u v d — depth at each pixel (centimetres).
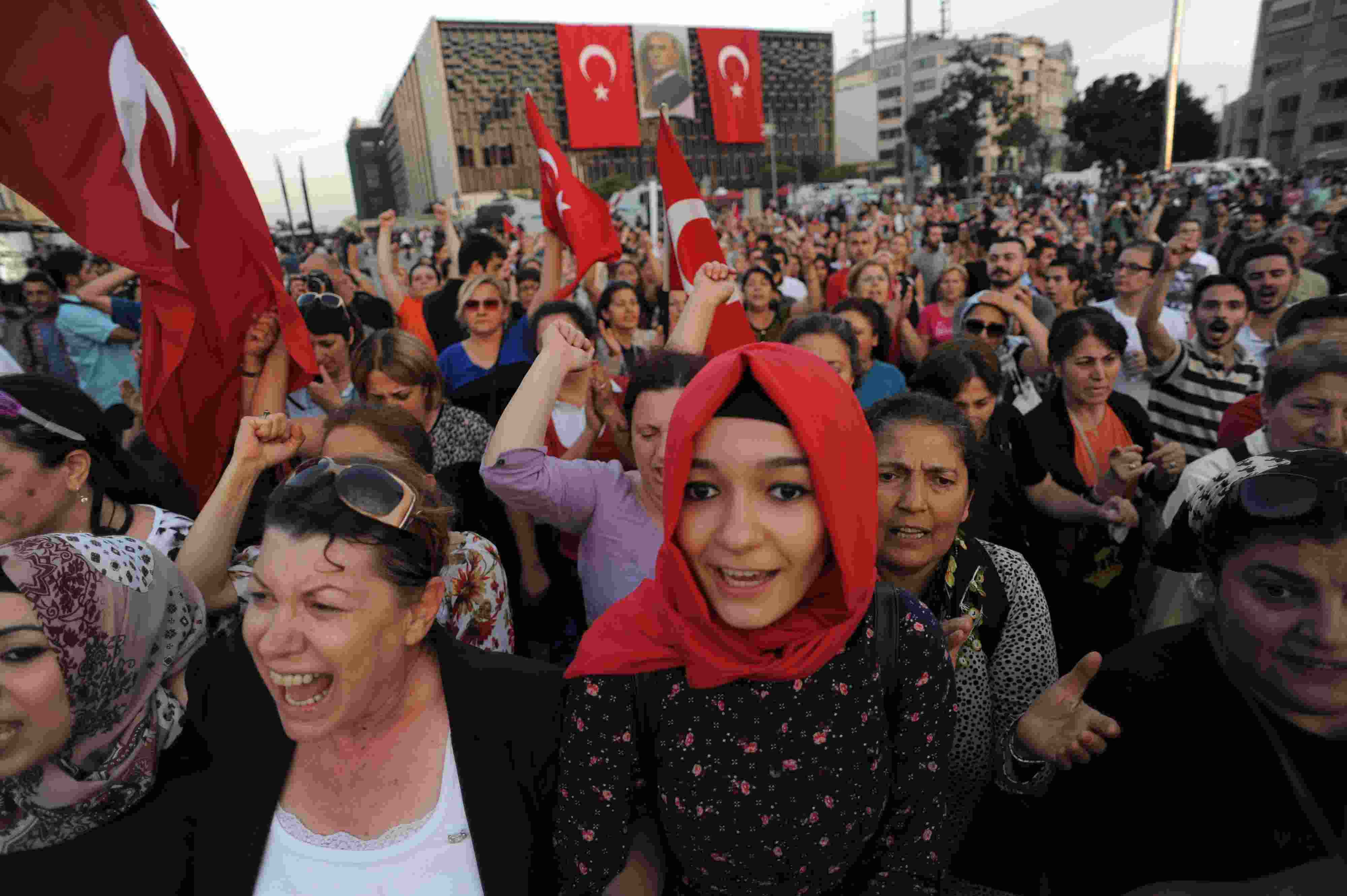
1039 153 5462
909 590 173
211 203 215
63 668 112
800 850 106
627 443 275
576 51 3859
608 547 202
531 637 265
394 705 114
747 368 94
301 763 117
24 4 187
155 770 132
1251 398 238
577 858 111
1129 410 293
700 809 106
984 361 257
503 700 120
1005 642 168
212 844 117
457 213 6531
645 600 114
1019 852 151
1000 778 135
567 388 304
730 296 223
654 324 667
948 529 161
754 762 104
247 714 119
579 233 385
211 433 227
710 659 100
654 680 108
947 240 1280
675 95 5712
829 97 10081
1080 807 118
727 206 4325
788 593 99
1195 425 344
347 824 115
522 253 1178
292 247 3125
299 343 220
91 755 123
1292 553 87
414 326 450
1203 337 333
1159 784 107
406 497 105
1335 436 170
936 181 5053
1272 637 90
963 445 158
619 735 110
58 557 113
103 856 126
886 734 109
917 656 109
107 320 552
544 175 404
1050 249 769
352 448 175
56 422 150
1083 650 253
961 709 165
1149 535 248
